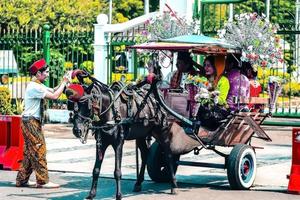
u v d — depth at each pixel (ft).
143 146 44.86
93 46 87.66
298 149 45.03
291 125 77.25
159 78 43.11
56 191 45.24
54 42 86.63
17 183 46.73
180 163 46.60
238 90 46.29
